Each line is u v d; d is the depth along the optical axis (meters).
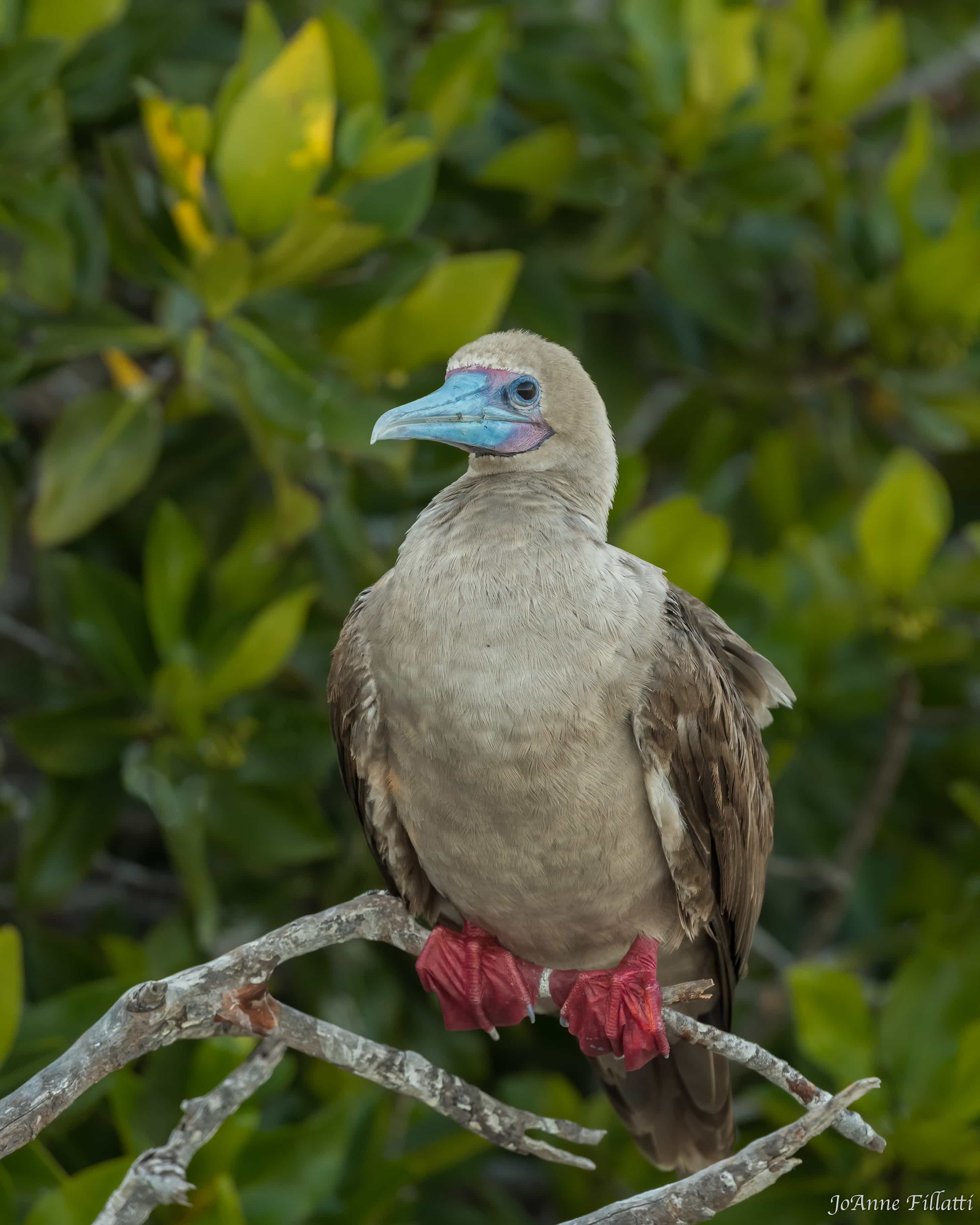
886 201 13.48
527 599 7.57
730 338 13.44
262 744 11.12
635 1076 9.30
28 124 10.52
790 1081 6.83
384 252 10.99
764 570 12.84
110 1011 6.60
